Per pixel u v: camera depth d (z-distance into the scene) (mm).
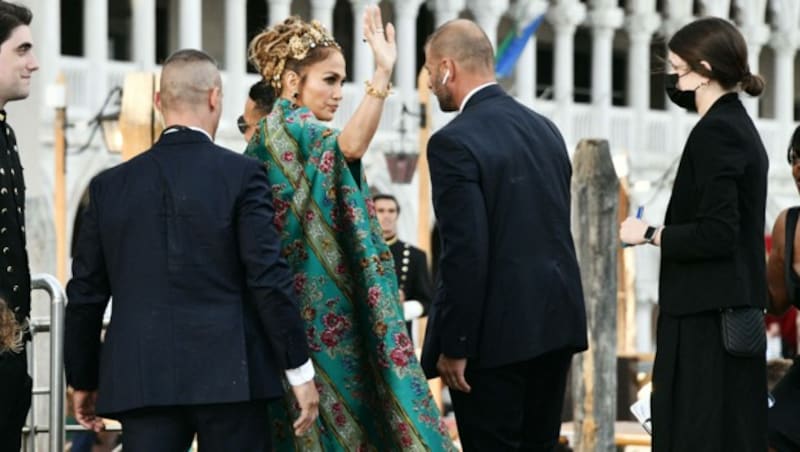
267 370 14422
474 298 15648
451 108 16547
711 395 15680
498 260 15828
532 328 15820
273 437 15492
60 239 42312
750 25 103500
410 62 86875
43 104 65500
